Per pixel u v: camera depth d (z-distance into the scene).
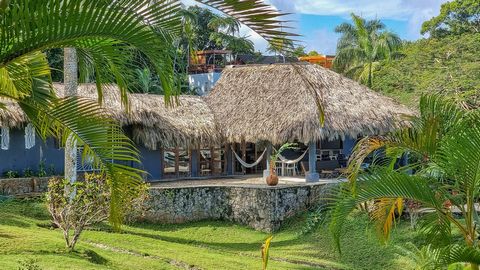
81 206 10.73
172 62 4.55
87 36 4.11
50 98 5.29
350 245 14.92
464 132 6.21
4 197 16.12
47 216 15.62
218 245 15.77
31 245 10.48
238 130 19.81
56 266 8.95
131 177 5.54
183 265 11.47
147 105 19.97
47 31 4.01
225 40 44.00
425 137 6.77
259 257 14.13
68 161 14.42
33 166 18.19
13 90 5.18
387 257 13.88
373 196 6.45
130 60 5.45
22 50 4.07
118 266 10.30
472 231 6.61
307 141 17.52
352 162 6.64
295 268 12.83
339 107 18.70
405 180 6.35
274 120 18.67
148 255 12.11
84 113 5.32
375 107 19.59
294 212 17.22
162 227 16.89
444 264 6.14
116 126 5.45
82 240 12.98
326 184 17.80
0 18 3.93
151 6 4.16
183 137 19.70
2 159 17.59
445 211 6.68
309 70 20.20
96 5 3.98
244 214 17.30
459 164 6.32
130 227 16.27
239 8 3.56
